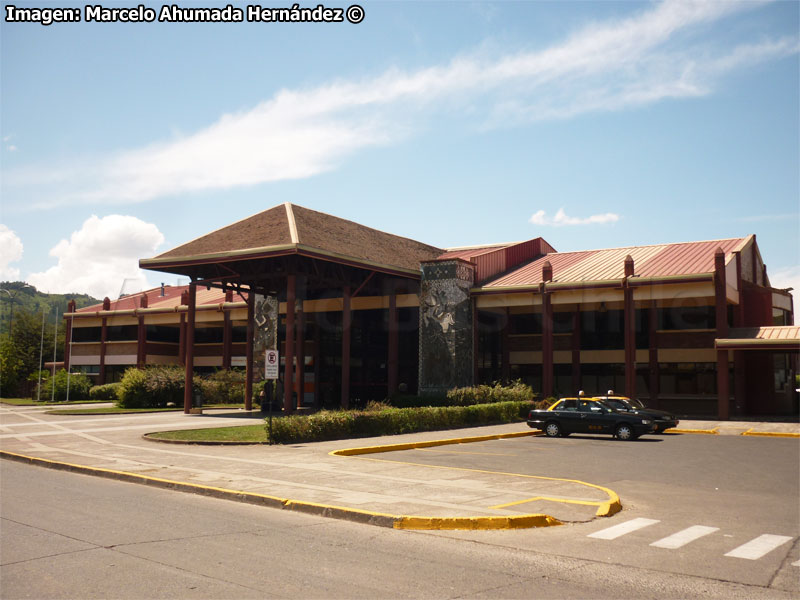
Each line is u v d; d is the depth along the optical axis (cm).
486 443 2433
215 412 4000
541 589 685
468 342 4309
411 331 4634
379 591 661
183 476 1421
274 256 3434
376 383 4781
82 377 5794
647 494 1310
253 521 1002
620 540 913
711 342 4034
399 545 865
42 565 727
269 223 3753
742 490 1368
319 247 3497
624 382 4291
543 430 2781
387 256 4203
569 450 2159
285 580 688
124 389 4556
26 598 618
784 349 3550
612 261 4394
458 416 3003
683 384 4141
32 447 2078
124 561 748
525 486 1317
